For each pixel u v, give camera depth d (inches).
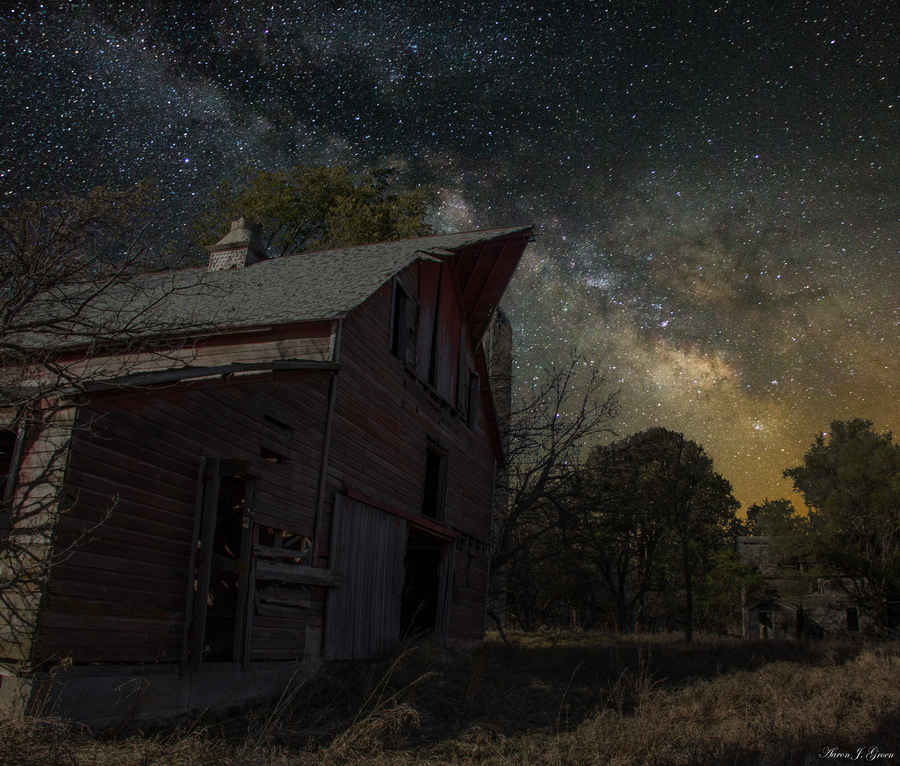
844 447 1424.7
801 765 243.8
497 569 950.4
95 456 269.1
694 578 1482.5
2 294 293.6
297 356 441.4
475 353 741.9
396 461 523.5
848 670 546.6
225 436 342.6
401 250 595.8
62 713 243.9
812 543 1350.9
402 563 522.9
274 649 366.9
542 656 677.9
